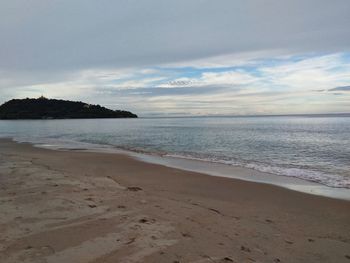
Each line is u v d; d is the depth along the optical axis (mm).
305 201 8906
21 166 12297
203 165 15555
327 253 5145
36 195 7328
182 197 8711
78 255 4309
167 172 13320
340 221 7145
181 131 46969
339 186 10953
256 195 9531
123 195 7840
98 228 5305
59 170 12062
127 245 4672
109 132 47094
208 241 5094
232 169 14422
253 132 42969
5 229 5117
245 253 4801
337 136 34750
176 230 5406
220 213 7059
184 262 4273
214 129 51875
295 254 5012
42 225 5348
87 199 7109
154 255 4410
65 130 54906
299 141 28938
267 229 6137
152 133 43094
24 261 4078
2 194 7387
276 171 13945
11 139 34844
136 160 17094
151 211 6488
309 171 14000
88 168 14000
